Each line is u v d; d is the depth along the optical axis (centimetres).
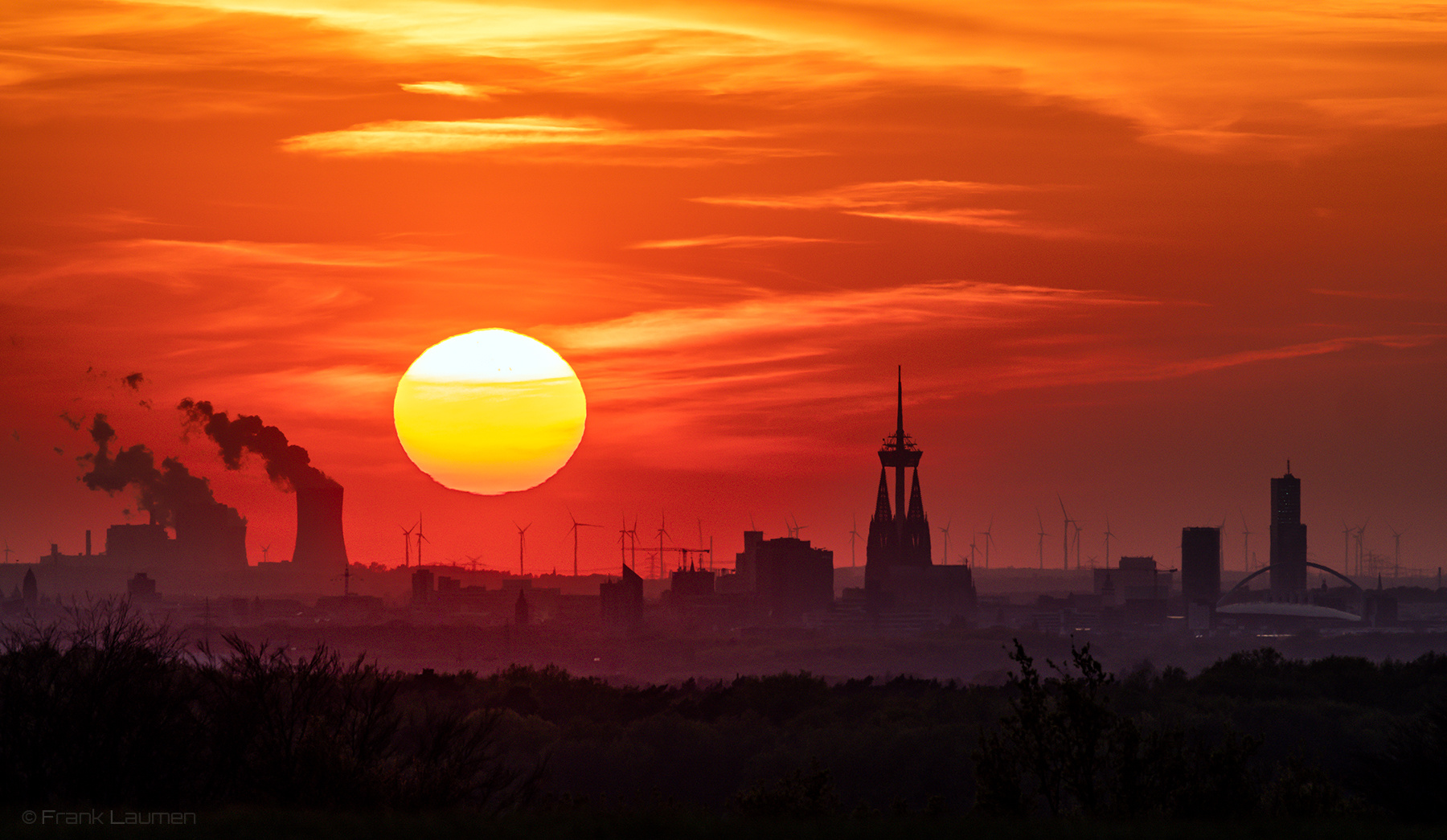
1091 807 18362
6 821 14962
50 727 18950
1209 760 18638
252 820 14925
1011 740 19238
